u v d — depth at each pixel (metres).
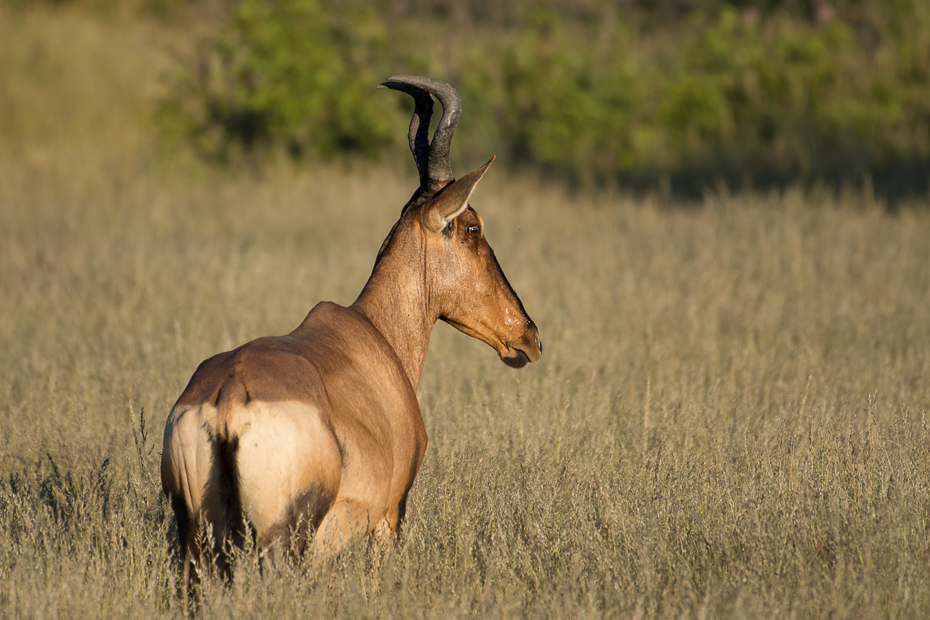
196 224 49.31
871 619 13.72
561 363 27.89
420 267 16.69
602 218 50.06
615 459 20.50
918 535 16.14
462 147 65.19
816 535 16.44
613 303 34.38
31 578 14.37
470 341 30.92
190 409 12.73
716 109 66.62
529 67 68.06
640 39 86.06
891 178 55.97
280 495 12.42
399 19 67.88
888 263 37.06
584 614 13.65
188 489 12.66
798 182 53.66
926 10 69.62
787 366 27.09
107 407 24.27
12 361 28.12
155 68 80.75
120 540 15.48
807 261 37.12
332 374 14.06
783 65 67.75
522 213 52.38
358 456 13.60
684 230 44.62
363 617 13.64
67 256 39.06
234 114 61.53
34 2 89.81
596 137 65.94
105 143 70.00
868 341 29.77
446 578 15.12
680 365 27.97
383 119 60.66
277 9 59.84
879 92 62.84
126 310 31.52
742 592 13.69
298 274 37.03
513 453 20.81
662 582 15.13
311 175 58.84
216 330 30.84
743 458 20.20
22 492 17.94
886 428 20.67
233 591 12.65
